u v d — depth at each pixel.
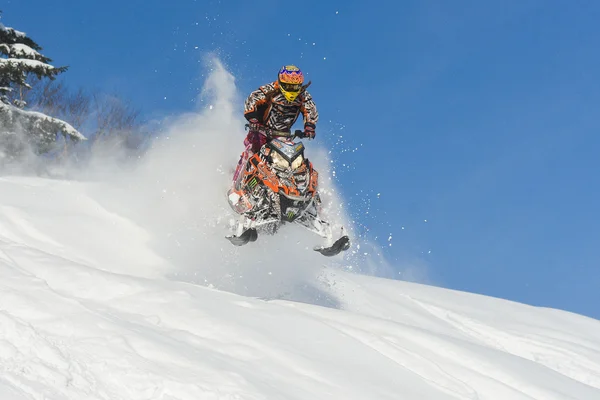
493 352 15.40
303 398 10.81
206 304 13.71
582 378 18.47
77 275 13.98
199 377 10.50
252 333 12.70
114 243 18.47
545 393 13.74
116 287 13.78
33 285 12.70
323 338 13.19
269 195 15.94
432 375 13.00
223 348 11.95
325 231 16.52
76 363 10.27
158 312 13.05
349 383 11.66
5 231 17.55
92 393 9.73
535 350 19.78
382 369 12.49
